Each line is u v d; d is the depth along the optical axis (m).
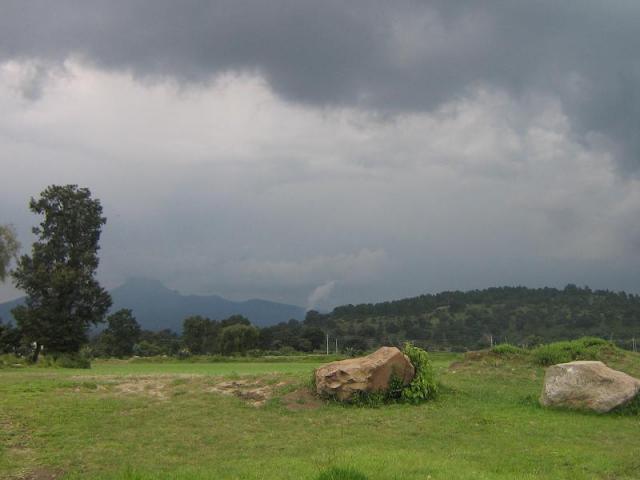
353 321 96.38
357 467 10.18
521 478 9.95
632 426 14.58
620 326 77.50
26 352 54.09
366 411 15.35
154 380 18.89
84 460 11.44
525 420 14.64
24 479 10.55
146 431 13.41
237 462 11.17
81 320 53.12
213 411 15.08
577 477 10.24
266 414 15.01
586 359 23.28
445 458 11.27
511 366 23.08
